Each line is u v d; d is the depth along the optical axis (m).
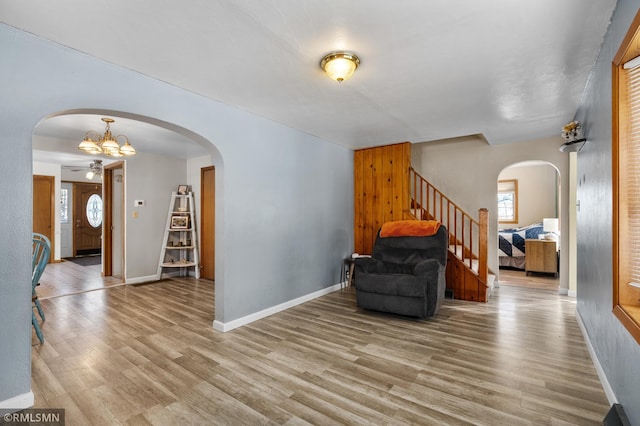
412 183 5.73
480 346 2.71
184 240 5.76
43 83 1.96
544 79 2.59
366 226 5.23
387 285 3.47
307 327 3.20
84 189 9.01
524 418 1.74
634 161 1.67
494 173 5.05
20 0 1.59
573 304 4.03
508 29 1.90
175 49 2.11
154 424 1.70
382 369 2.31
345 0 1.63
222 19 1.79
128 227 5.22
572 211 4.43
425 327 3.19
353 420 1.73
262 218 3.54
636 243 1.67
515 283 5.31
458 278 4.32
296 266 4.04
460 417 1.75
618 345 1.75
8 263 1.81
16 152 1.85
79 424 1.70
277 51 2.15
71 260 8.06
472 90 2.82
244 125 3.34
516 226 7.66
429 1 1.64
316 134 4.34
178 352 2.59
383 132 4.25
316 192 4.45
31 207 1.90
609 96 1.91
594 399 1.91
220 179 3.15
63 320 3.37
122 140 4.57
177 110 2.72
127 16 1.75
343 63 2.18
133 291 4.68
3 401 1.77
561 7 1.69
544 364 2.37
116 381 2.13
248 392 2.01
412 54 2.19
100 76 2.23
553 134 4.36
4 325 1.79
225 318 3.08
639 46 1.48
